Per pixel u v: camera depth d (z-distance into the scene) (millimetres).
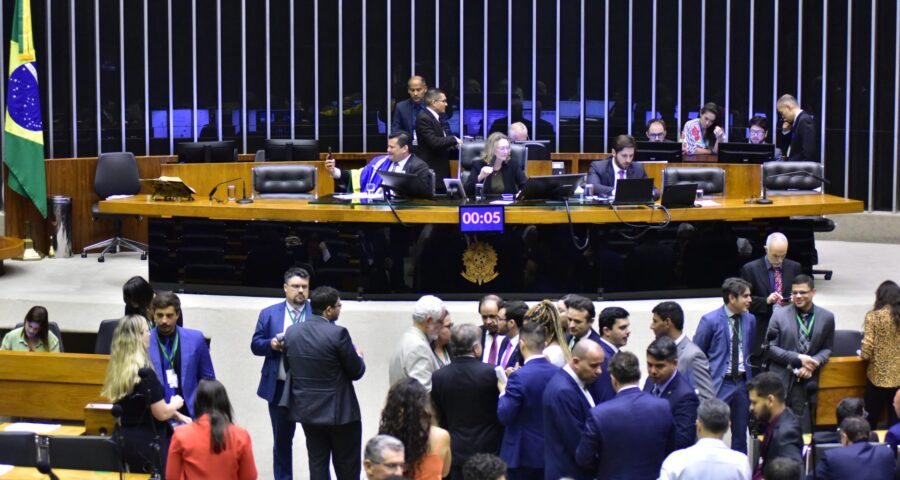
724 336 19797
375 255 23859
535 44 37562
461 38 37406
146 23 35219
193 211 24281
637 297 24297
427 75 37625
